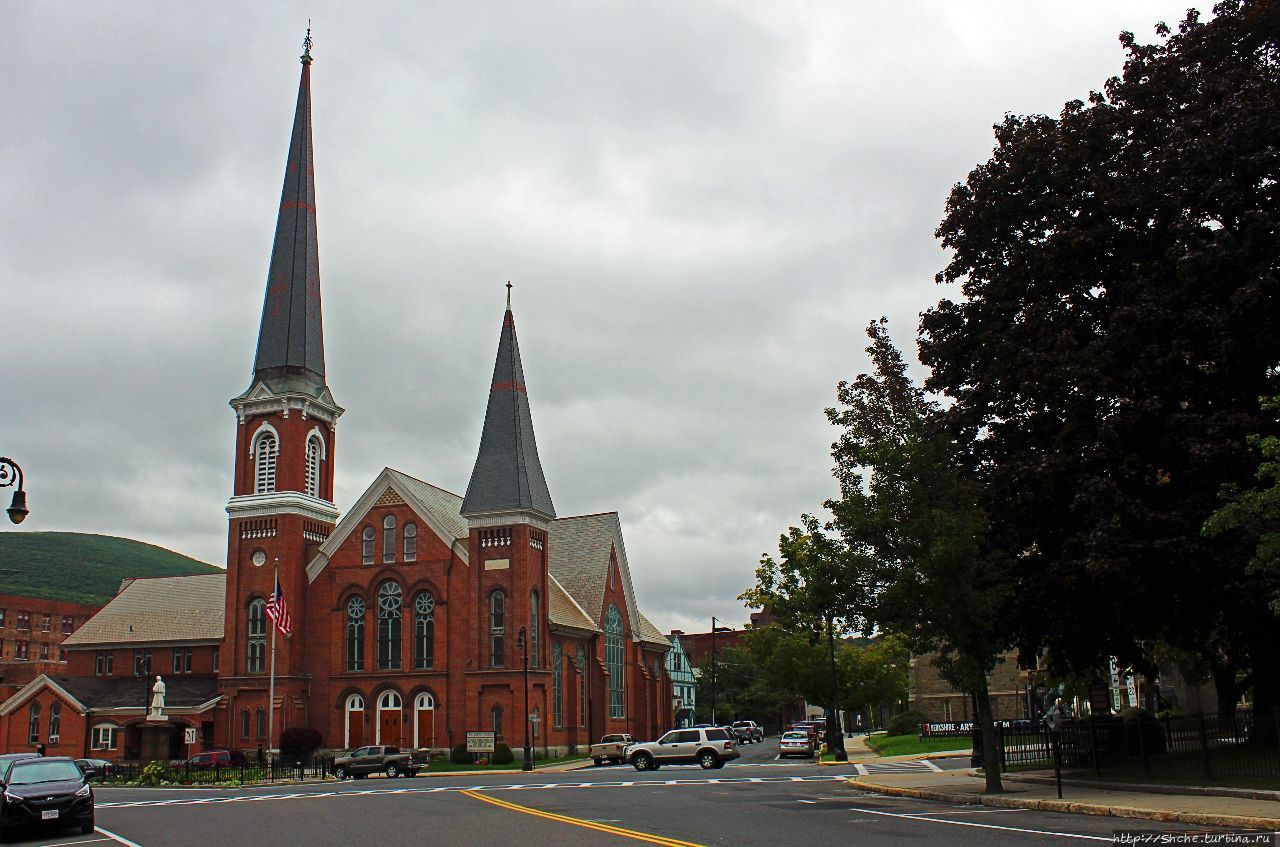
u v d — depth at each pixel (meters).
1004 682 91.25
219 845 22.97
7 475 27.30
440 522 74.56
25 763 28.08
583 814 27.08
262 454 77.88
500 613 71.06
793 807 28.03
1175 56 35.06
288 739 70.81
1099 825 21.92
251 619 75.44
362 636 75.00
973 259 38.62
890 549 31.86
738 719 138.75
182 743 76.62
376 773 57.03
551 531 91.06
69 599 194.75
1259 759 28.78
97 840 25.22
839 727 56.59
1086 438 32.44
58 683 79.00
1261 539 25.73
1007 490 33.75
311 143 84.69
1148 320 30.38
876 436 33.00
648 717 91.88
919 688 95.81
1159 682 78.12
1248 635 35.06
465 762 67.00
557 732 74.25
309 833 24.84
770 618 140.75
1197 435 29.95
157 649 86.06
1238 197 30.44
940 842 19.55
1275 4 32.62
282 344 79.38
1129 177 33.84
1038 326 34.53
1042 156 35.62
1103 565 28.44
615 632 87.62
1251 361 30.70
